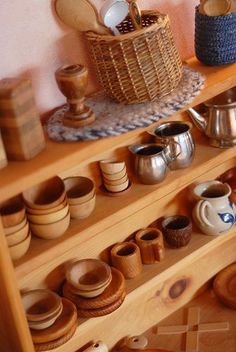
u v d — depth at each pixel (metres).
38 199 1.29
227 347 1.49
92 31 1.22
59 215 1.25
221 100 1.55
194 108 1.58
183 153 1.46
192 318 1.59
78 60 1.32
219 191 1.59
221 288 1.64
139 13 1.25
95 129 1.17
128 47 1.19
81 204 1.30
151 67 1.22
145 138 1.49
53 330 1.29
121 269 1.45
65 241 1.27
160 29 1.20
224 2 1.34
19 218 1.20
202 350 1.49
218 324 1.56
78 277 1.38
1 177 1.08
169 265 1.50
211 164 1.50
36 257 1.23
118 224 1.47
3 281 1.15
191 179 1.48
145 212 1.52
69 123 1.20
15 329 1.21
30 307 1.32
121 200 1.38
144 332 1.57
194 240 1.56
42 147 1.14
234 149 1.54
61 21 1.25
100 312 1.34
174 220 1.57
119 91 1.25
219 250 1.68
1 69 1.20
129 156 1.47
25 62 1.23
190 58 1.50
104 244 1.47
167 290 1.59
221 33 1.34
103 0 1.31
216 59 1.38
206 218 1.55
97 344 1.44
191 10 1.49
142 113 1.22
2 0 1.16
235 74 1.35
